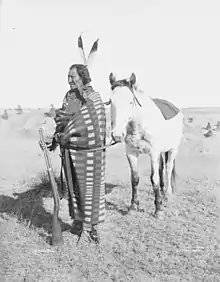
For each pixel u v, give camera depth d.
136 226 5.22
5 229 4.92
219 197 6.78
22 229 5.00
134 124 5.11
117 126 4.49
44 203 6.30
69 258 4.12
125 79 4.82
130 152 5.63
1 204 6.26
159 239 4.75
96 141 4.30
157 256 4.21
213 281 3.60
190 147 14.05
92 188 4.38
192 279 3.65
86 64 4.48
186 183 8.06
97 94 4.35
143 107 5.12
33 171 9.59
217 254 4.26
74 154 4.34
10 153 12.81
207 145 14.31
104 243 4.57
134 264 3.99
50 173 4.40
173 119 6.03
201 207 6.19
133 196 5.82
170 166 6.75
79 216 4.50
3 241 4.54
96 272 3.80
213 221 5.48
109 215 5.71
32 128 18.91
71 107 4.36
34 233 4.86
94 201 4.41
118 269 3.88
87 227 4.44
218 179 8.48
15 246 4.43
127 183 8.05
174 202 6.43
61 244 4.47
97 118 4.28
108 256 4.21
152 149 5.39
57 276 3.71
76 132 4.24
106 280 3.64
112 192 7.18
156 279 3.64
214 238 4.79
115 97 4.58
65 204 6.26
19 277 3.67
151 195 6.91
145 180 8.48
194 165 10.55
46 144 4.64
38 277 3.68
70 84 4.35
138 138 5.29
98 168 4.38
